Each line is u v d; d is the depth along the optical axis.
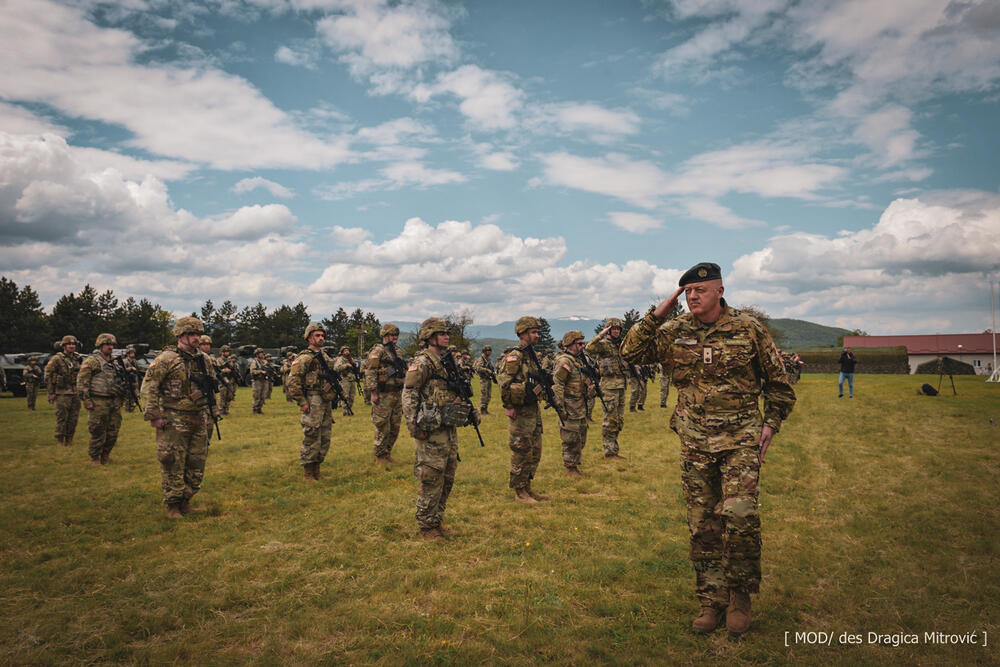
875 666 3.22
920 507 6.45
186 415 6.59
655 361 4.20
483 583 4.50
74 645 3.55
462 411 5.71
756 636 3.62
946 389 21.61
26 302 56.34
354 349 72.56
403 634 3.69
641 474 8.41
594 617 3.94
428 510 5.60
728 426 3.77
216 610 4.04
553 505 6.85
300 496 7.35
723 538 3.70
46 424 14.64
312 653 3.45
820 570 4.67
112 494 7.43
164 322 69.38
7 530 5.97
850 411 15.25
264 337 80.50
